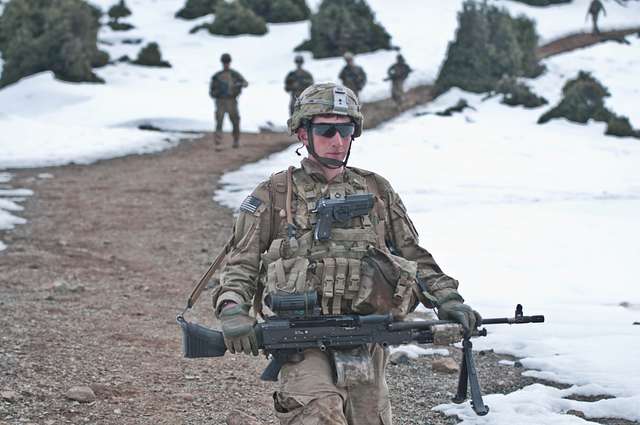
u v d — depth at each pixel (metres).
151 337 8.92
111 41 52.62
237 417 6.36
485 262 12.49
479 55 40.19
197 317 9.91
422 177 21.81
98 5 61.38
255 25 54.69
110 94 40.19
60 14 44.03
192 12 58.69
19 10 47.41
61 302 10.32
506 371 7.99
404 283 4.35
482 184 20.84
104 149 27.52
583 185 20.92
